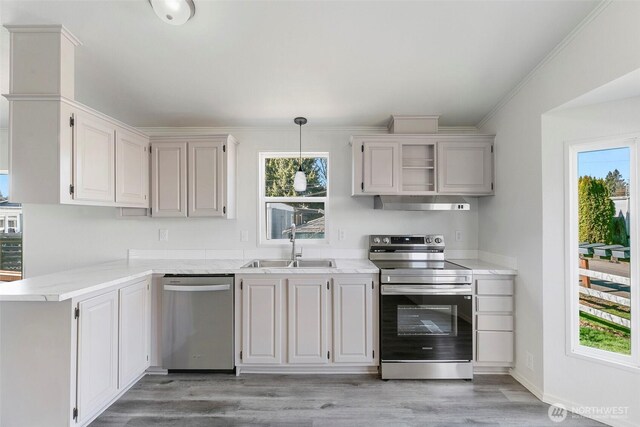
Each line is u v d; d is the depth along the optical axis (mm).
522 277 2365
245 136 3203
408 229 3172
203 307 2467
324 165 3279
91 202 2148
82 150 2051
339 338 2471
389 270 2441
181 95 2547
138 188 2680
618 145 1893
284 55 2059
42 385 1701
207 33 1856
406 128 2926
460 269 2453
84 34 1876
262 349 2473
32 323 1715
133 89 2451
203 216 2844
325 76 2295
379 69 2207
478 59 2092
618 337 1908
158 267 2562
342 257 3172
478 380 2426
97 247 3148
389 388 2316
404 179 2959
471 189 2830
